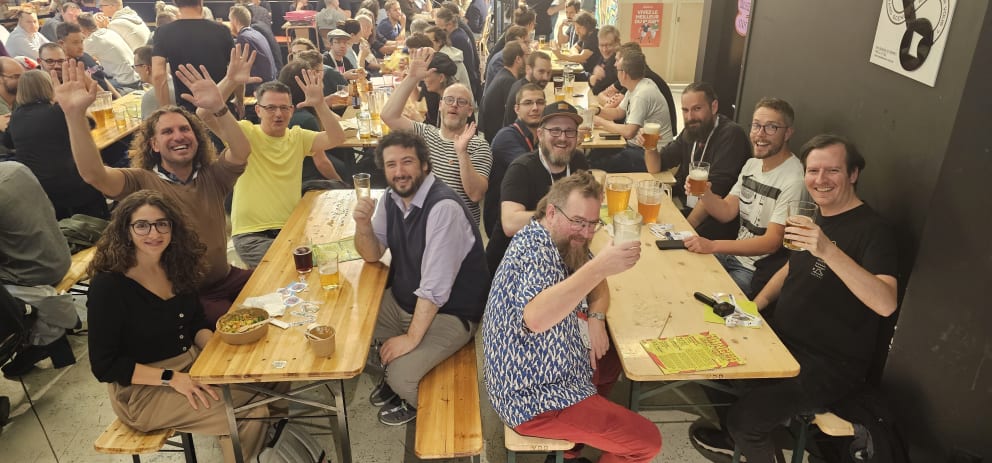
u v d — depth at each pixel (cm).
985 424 226
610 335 248
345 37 657
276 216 367
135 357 242
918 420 245
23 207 306
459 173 362
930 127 241
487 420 311
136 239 228
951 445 236
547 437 222
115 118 508
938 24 235
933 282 233
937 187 226
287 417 266
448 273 268
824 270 253
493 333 219
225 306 304
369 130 476
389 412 299
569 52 807
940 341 234
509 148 375
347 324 244
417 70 362
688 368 216
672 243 299
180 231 241
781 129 303
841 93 311
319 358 224
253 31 643
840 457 276
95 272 232
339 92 568
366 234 278
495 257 340
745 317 242
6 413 305
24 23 696
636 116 490
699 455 286
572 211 206
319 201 359
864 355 251
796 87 362
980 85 209
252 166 360
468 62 726
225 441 249
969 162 216
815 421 244
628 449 222
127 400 237
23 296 309
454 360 281
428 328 276
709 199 339
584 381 229
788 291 268
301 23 889
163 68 481
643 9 891
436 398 256
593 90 640
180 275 243
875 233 244
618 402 317
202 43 496
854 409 239
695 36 905
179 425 239
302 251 275
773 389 247
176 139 289
